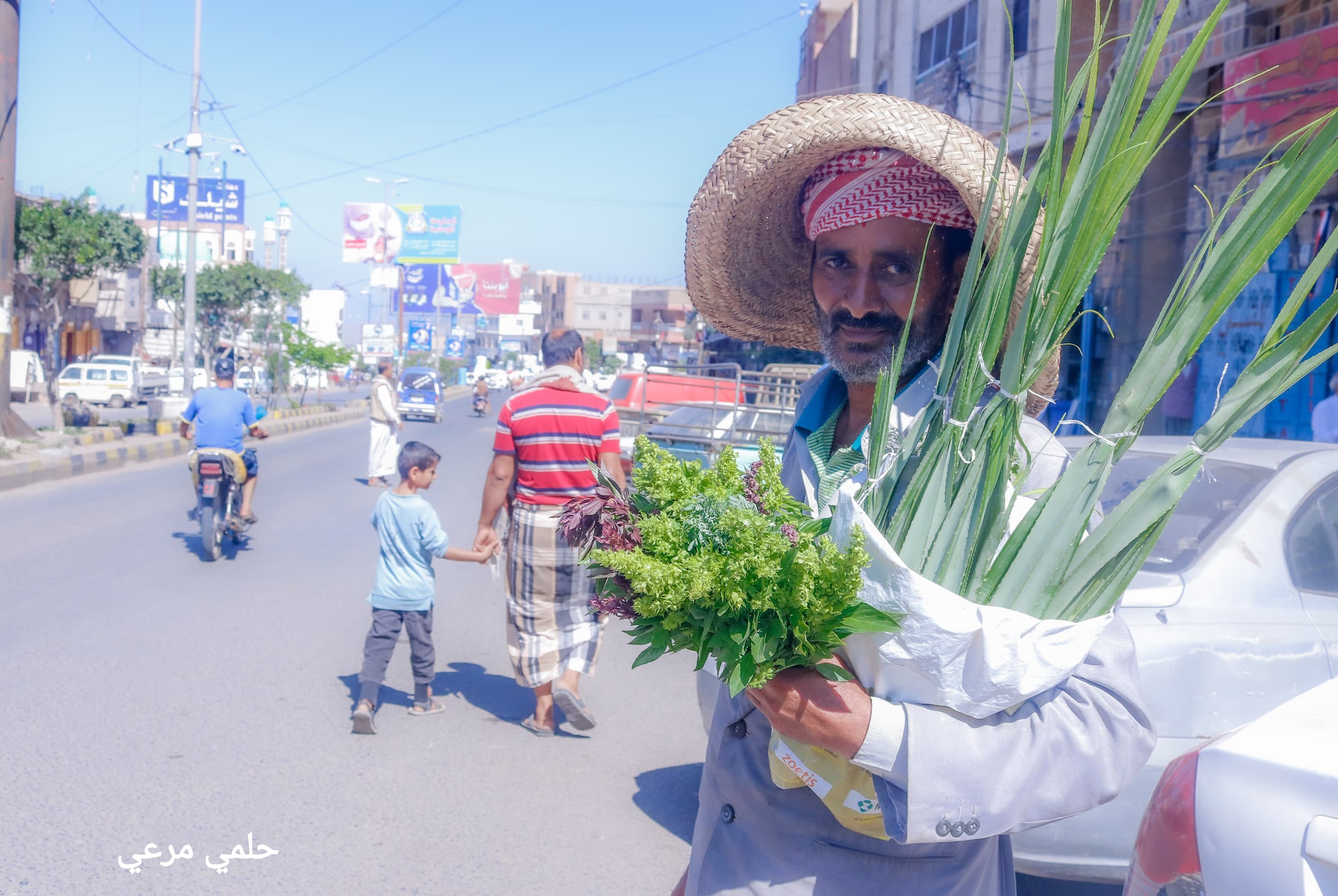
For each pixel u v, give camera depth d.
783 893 1.45
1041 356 1.22
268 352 36.94
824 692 1.24
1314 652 3.00
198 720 4.94
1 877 3.39
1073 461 1.26
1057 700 1.26
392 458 15.15
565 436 4.79
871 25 18.70
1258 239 1.15
